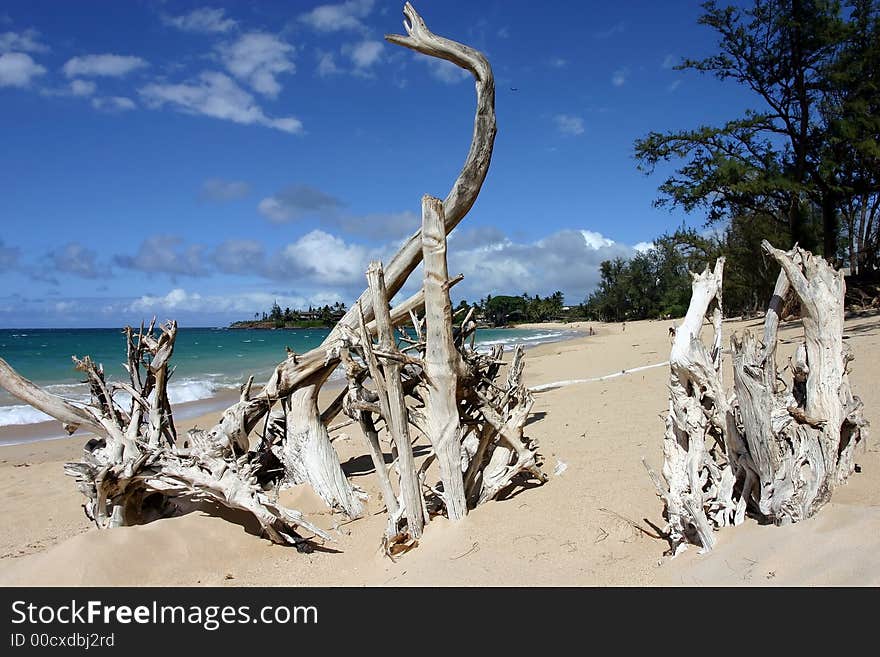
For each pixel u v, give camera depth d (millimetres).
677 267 73500
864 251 28094
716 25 23922
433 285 4949
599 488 5500
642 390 11719
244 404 6582
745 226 32312
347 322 6727
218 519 5328
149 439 6078
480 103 5691
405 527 4977
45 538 5938
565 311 132750
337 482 6391
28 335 92000
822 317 4242
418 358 5035
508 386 5969
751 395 3717
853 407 4281
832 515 3482
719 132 24203
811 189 23375
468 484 5457
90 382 6395
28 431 14016
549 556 4180
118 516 5656
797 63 23672
